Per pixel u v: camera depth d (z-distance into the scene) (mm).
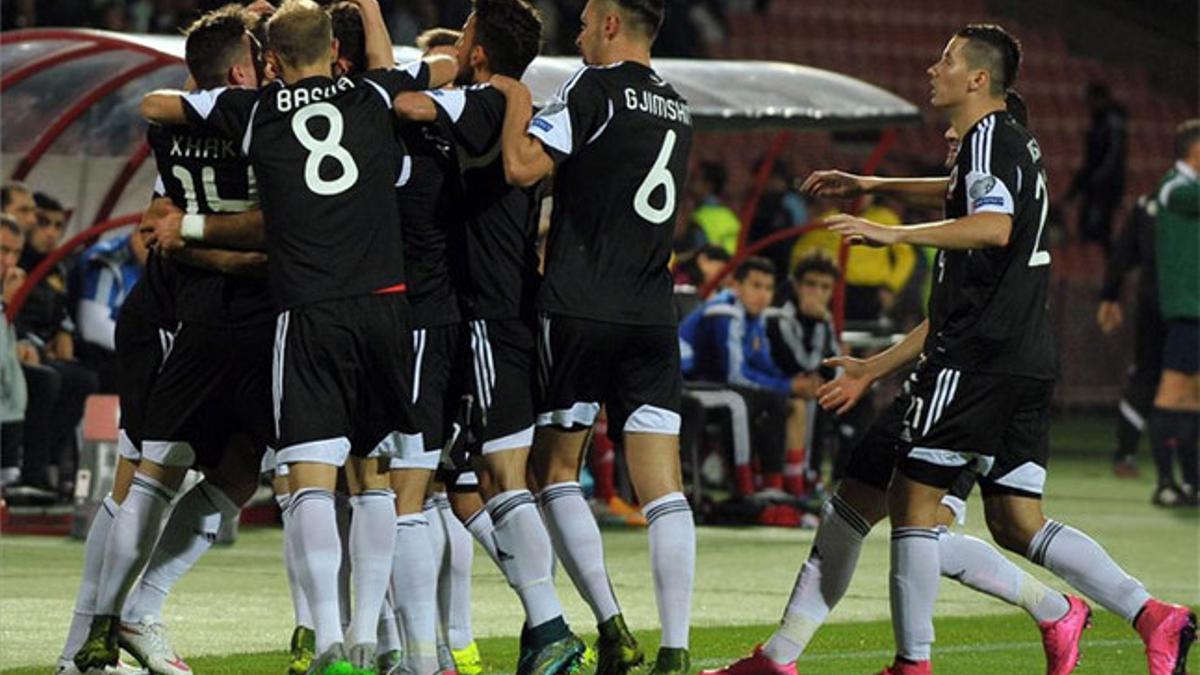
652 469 20188
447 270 20281
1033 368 19859
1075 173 77938
